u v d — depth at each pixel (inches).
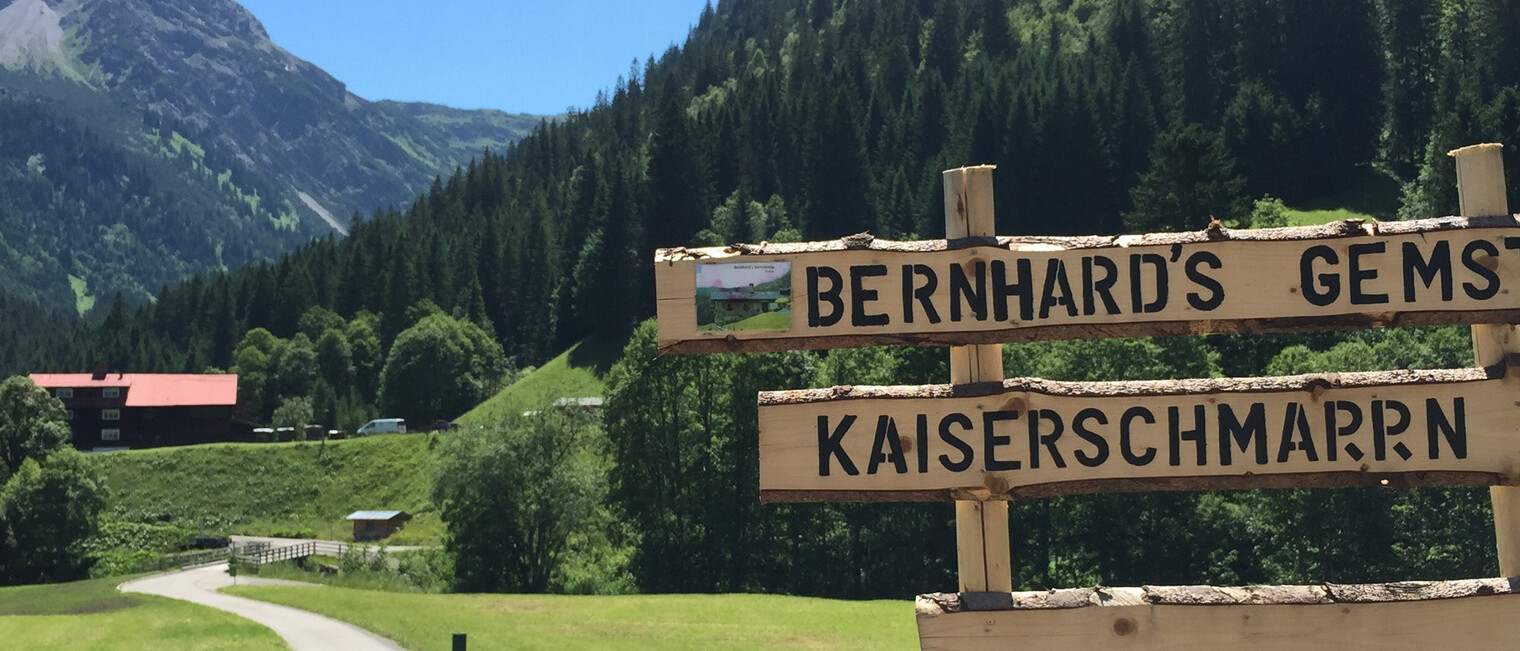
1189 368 2218.3
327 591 2095.2
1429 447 244.7
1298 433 246.1
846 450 250.8
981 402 249.3
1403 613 242.2
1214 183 3855.8
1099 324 249.0
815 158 6279.5
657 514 2635.3
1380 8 6156.5
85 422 5221.5
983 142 5698.8
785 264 253.0
